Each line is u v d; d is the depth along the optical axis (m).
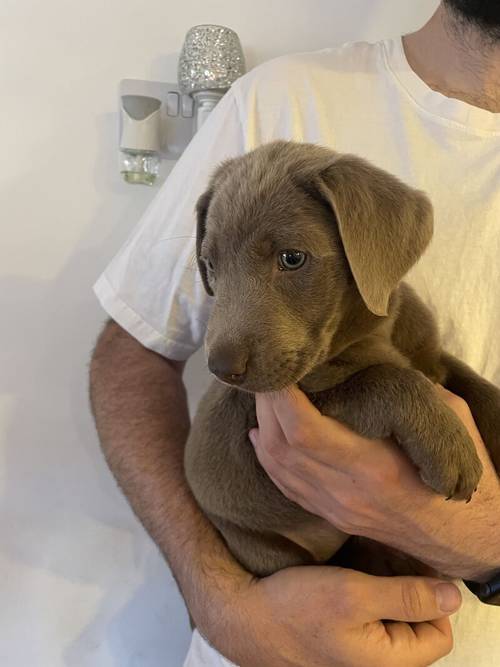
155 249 0.53
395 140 0.51
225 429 0.46
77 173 0.63
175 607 0.69
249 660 0.44
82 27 0.62
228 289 0.36
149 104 0.61
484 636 0.48
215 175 0.43
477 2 0.47
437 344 0.44
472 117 0.49
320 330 0.36
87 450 0.66
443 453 0.36
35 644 0.68
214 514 0.48
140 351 0.55
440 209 0.49
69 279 0.64
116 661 0.68
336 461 0.38
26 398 0.65
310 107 0.51
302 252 0.35
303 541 0.46
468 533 0.41
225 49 0.60
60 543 0.67
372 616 0.42
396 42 0.53
